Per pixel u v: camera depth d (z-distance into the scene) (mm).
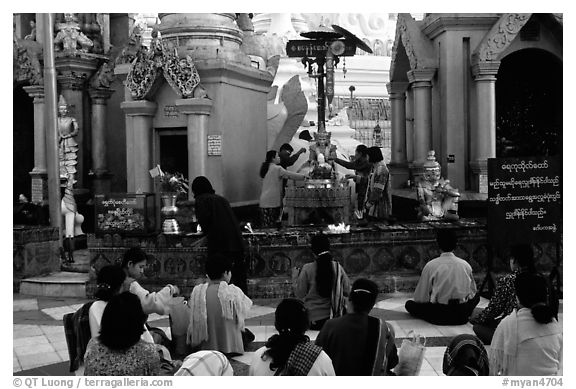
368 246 8867
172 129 11086
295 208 10992
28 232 9445
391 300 8414
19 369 5961
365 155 11766
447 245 7332
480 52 11266
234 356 6176
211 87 10875
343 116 19922
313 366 3859
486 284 8844
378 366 4266
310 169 11852
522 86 12852
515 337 4535
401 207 13008
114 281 4691
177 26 11438
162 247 8422
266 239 8500
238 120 11508
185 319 6094
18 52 13172
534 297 4574
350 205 11867
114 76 13750
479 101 11453
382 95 25234
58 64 13328
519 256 6168
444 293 7250
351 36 11383
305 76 17688
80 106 13609
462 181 11766
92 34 14031
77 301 8648
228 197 11109
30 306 8391
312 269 6938
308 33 11227
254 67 12133
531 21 11375
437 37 12125
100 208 8641
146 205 8562
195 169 10664
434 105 12219
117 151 14508
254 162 12281
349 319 4355
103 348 3791
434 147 12273
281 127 14156
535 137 12922
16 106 14047
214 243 7430
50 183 10648
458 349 4473
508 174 7785
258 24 19656
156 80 10852
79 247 12070
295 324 3957
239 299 6129
